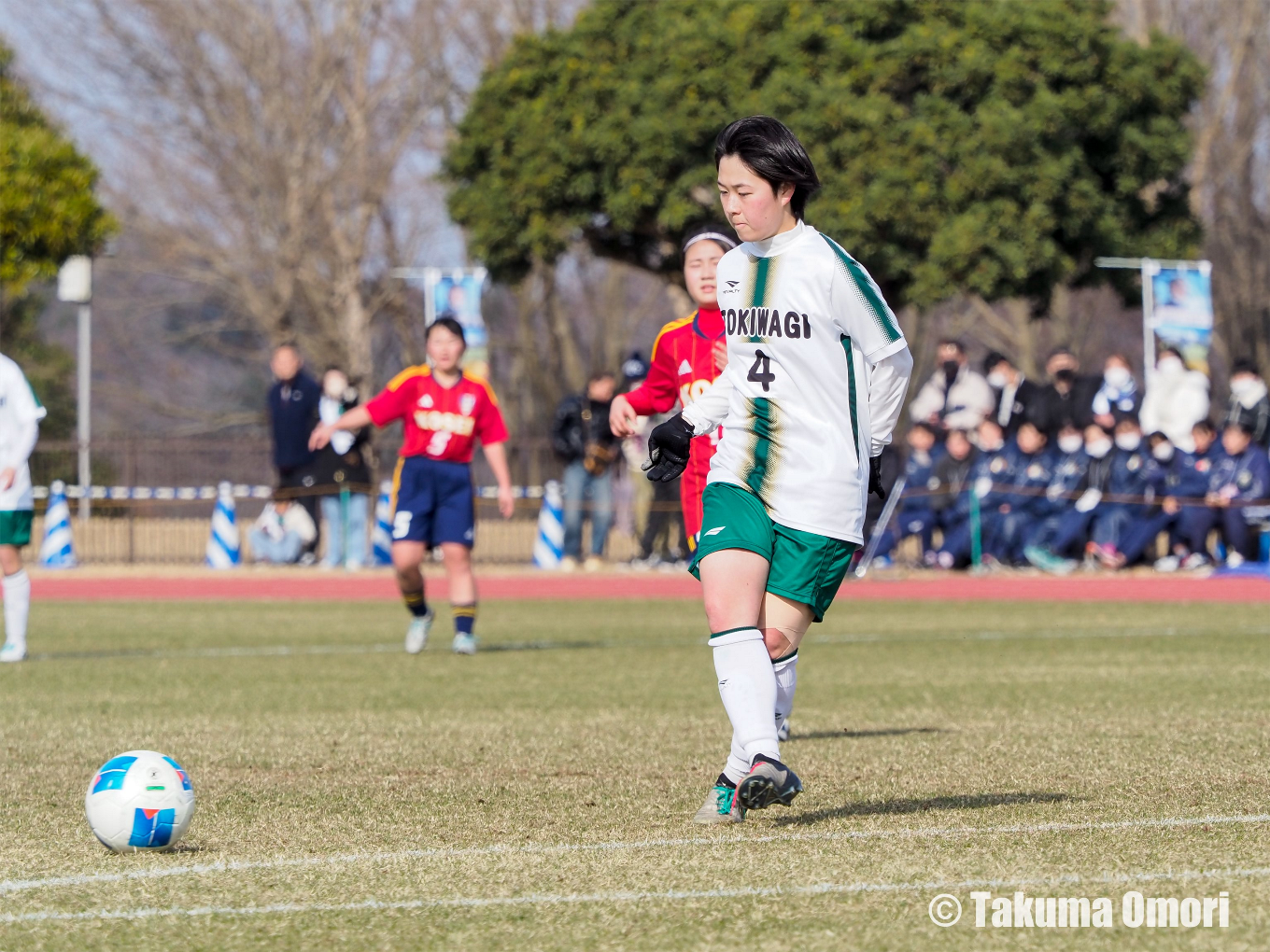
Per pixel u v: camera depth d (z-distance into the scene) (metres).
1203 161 138.00
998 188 81.06
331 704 31.75
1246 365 74.00
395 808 19.83
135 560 84.75
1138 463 72.62
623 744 25.73
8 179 88.75
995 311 162.50
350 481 77.25
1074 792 20.31
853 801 19.97
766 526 17.58
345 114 133.62
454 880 15.54
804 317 17.36
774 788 16.61
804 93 80.50
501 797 20.62
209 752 25.02
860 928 13.52
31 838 17.92
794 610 17.81
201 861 16.55
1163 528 72.44
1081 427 73.06
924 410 75.75
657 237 90.00
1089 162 86.94
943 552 73.31
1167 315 82.81
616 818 19.02
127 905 14.62
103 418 169.88
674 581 72.06
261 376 175.62
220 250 135.50
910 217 79.94
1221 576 69.62
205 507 108.06
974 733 26.58
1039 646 43.44
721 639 17.38
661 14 85.56
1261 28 139.75
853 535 17.75
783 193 17.45
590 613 57.31
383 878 15.66
